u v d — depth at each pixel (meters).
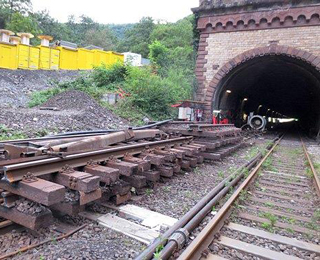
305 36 16.81
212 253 3.31
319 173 8.13
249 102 32.69
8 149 4.07
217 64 19.06
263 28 17.73
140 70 19.12
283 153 12.84
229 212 4.53
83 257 2.95
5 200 3.32
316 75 19.38
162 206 4.67
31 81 19.48
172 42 43.22
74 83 18.64
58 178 3.79
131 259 2.98
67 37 73.69
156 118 16.19
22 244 3.15
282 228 4.24
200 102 17.66
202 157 8.53
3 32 26.19
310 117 33.66
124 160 5.22
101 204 4.42
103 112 13.73
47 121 10.36
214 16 18.94
